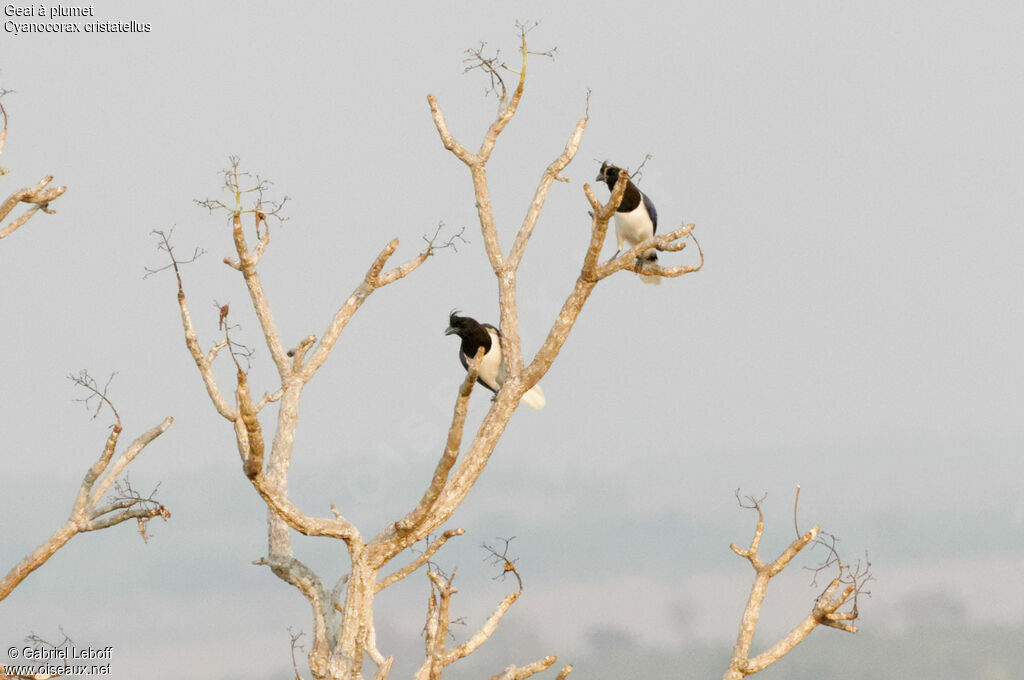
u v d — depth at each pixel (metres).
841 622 39.97
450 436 34.44
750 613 40.78
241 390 31.69
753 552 41.09
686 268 38.06
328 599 40.91
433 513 36.47
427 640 35.53
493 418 37.41
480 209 40.75
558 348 37.69
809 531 40.62
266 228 42.88
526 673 37.31
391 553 36.44
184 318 38.59
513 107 41.31
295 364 43.28
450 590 34.50
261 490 33.97
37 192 45.88
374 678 37.19
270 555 41.62
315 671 38.91
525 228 40.69
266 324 43.22
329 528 35.53
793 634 40.25
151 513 42.28
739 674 40.25
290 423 42.34
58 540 41.31
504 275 39.53
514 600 36.75
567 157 41.56
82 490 41.88
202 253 38.56
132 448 42.75
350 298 43.81
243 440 39.56
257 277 43.00
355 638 36.78
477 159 41.12
